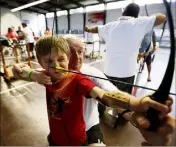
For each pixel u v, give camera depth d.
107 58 1.23
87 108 0.80
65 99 0.59
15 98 2.48
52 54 0.54
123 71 1.16
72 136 0.62
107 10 5.03
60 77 0.58
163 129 0.27
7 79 3.18
